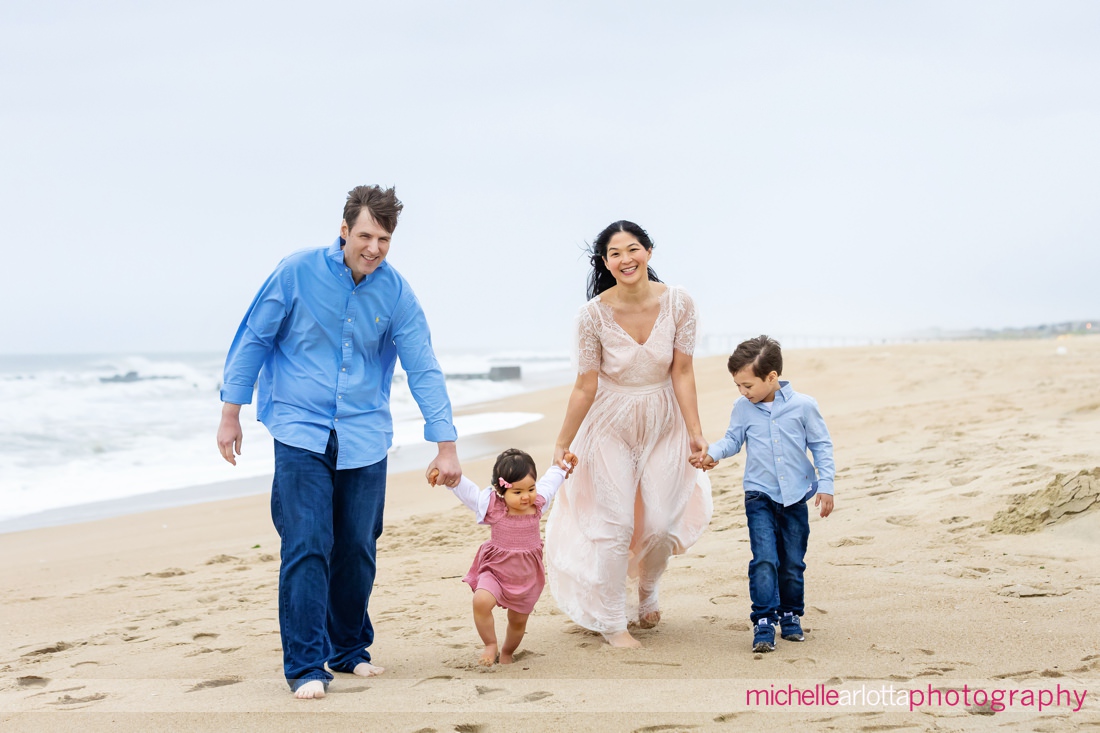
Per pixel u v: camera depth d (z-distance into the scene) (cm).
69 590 639
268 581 628
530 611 389
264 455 1495
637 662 379
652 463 430
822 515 407
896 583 467
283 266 372
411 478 1131
